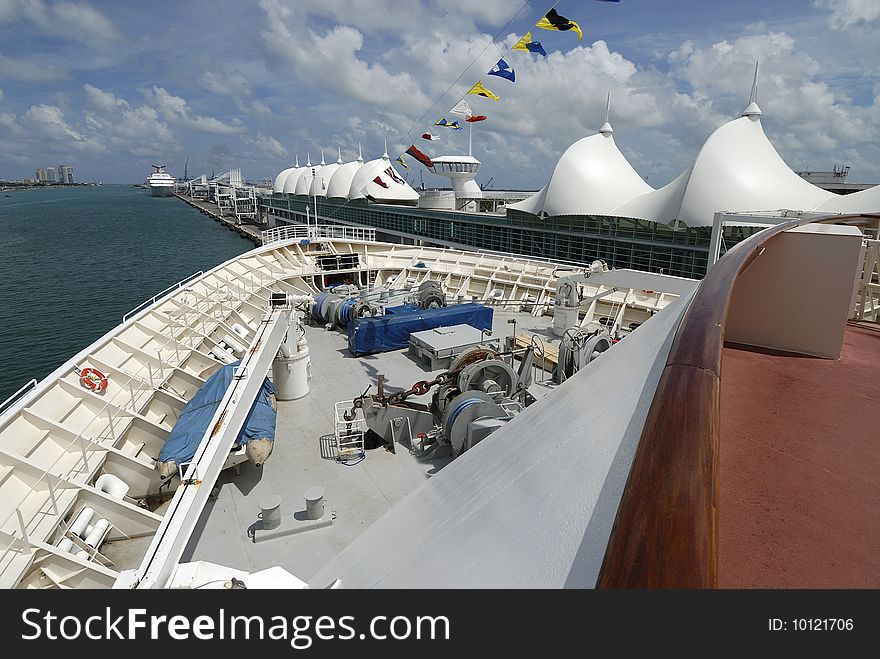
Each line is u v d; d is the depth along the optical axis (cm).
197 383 1195
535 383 1245
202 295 1664
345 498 838
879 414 301
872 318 591
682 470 116
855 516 203
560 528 136
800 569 173
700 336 192
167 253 7512
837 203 3138
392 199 7931
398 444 998
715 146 3456
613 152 4425
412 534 185
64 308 4241
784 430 280
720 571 172
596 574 114
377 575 174
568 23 1184
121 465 846
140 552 742
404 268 2483
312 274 2345
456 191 7356
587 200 4053
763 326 436
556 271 2097
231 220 12988
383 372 1388
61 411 905
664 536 97
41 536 662
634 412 174
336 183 8538
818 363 399
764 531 195
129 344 1189
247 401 849
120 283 5250
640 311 1775
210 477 661
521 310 2005
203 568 457
